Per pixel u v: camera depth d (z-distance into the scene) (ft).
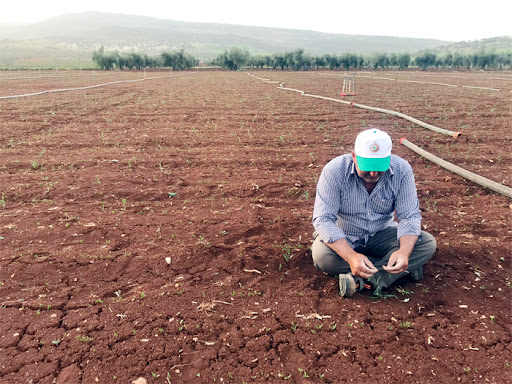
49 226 13.29
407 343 8.38
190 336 8.53
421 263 10.12
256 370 7.71
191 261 11.32
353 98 48.39
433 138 26.30
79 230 13.06
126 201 15.75
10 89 60.54
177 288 10.12
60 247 11.99
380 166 8.48
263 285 10.33
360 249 10.75
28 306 9.41
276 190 16.90
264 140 25.88
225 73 134.21
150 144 24.81
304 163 20.89
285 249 11.96
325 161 21.35
